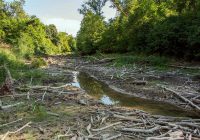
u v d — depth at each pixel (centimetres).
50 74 2578
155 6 4144
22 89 1745
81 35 6575
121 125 1166
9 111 1319
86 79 2570
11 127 1117
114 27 4962
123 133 1080
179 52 3231
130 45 4178
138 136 1054
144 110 1502
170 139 982
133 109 1449
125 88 2066
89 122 1198
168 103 1652
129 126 1149
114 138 1023
